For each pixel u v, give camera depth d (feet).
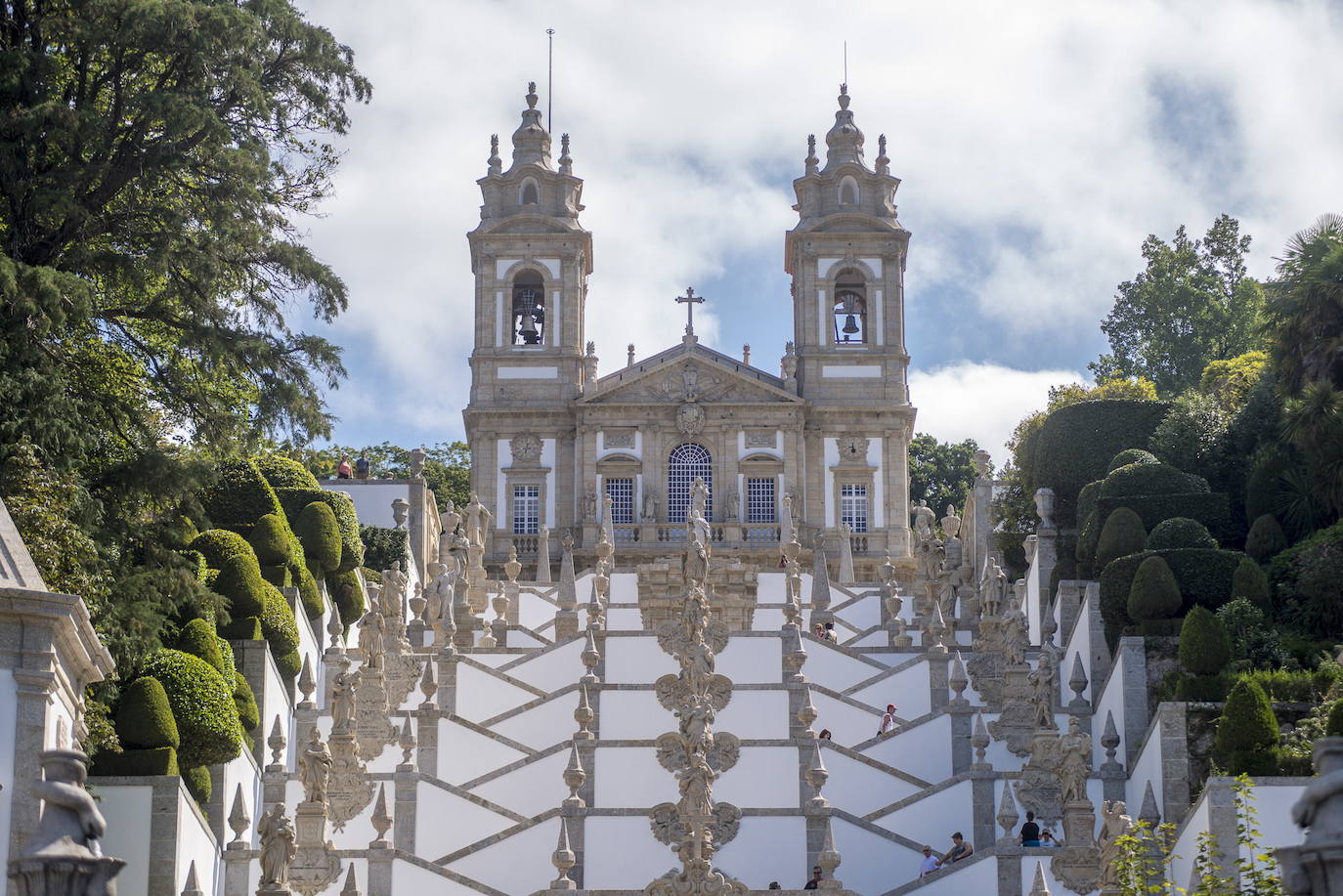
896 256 253.85
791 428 245.45
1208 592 131.64
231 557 134.82
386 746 132.57
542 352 250.16
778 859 118.93
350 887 108.88
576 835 119.34
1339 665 117.19
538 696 142.72
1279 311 145.07
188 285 116.88
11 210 110.83
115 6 112.37
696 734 108.78
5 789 78.38
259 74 118.52
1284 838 102.47
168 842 106.73
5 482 101.91
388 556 184.03
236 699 123.95
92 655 86.84
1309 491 142.41
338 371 118.93
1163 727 115.44
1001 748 129.70
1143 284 260.21
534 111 261.85
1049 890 106.52
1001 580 144.25
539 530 244.42
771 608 164.25
